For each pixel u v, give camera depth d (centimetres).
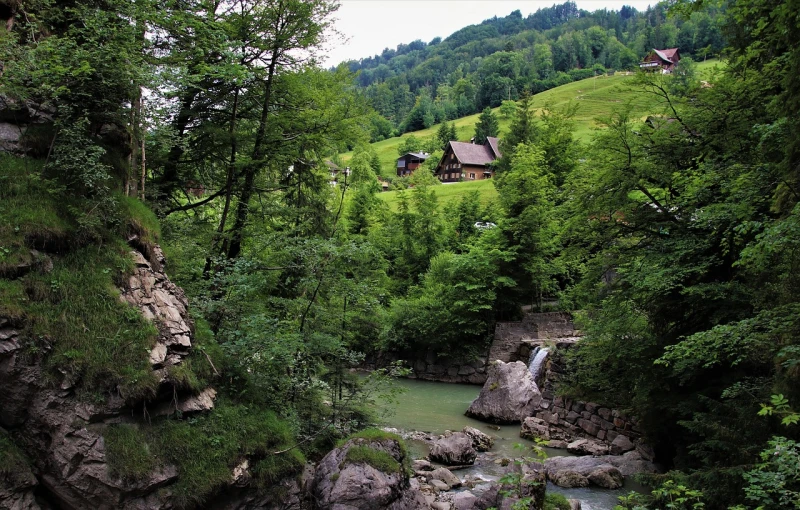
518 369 2436
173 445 916
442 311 3444
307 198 2033
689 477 1078
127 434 866
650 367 1609
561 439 2047
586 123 9231
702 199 1560
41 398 820
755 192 1216
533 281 3459
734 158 1600
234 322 1288
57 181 994
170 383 945
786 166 1007
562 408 2211
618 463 1680
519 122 5703
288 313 1513
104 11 1108
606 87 12200
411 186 7538
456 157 9281
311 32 1769
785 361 903
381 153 12444
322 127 1920
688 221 1630
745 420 1048
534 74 15050
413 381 3397
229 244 1838
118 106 1080
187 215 1805
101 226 1003
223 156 1811
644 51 14850
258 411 1112
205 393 1030
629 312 1755
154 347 945
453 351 3462
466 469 1691
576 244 1962
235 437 1006
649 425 1641
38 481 815
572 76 14575
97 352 873
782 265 1046
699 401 1354
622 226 1828
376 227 4956
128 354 900
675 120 1773
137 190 1317
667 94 1802
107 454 831
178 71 1145
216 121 1795
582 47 16112
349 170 2259
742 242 1427
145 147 1452
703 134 1695
